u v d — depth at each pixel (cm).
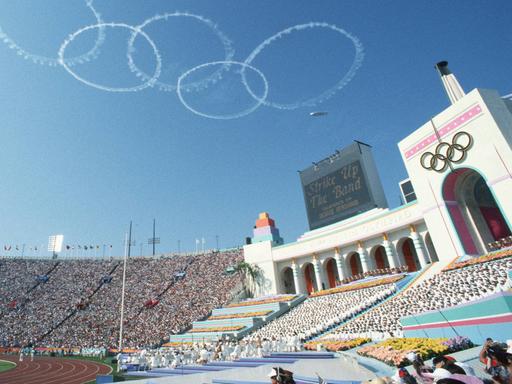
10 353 5469
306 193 6156
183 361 3103
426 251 4447
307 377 1545
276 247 6347
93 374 3095
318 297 4909
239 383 1639
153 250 10656
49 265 8125
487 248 3631
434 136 3800
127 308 6272
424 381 627
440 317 1995
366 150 5469
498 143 3170
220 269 7262
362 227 5081
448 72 4053
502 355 471
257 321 4744
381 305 3344
